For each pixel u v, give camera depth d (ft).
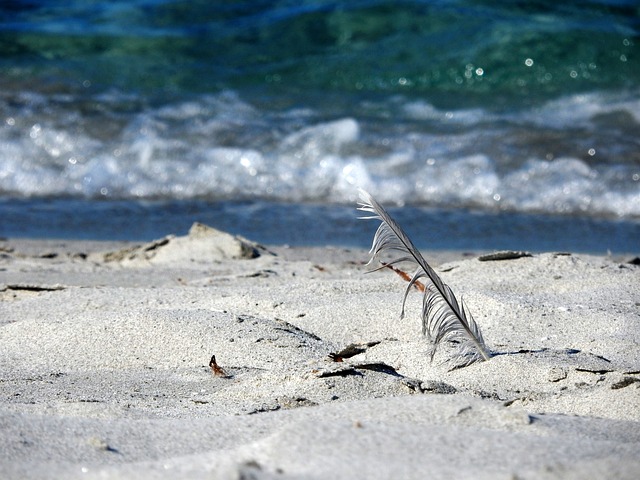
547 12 98.27
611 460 16.75
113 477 16.48
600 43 92.07
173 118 80.28
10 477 16.72
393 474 16.48
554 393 26.63
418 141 76.28
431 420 20.18
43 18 99.66
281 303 36.06
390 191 69.56
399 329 33.65
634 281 39.34
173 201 67.92
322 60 92.27
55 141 75.15
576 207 67.31
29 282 42.37
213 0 102.73
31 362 30.78
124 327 32.76
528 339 32.35
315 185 70.85
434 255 52.90
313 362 28.43
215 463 17.25
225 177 71.61
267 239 57.93
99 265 47.47
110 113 80.59
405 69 90.43
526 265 41.37
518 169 71.82
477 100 85.97
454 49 92.43
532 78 89.30
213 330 32.35
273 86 88.48
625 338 31.94
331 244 56.70
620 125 80.12
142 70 90.22
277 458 17.34
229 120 80.23
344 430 18.76
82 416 22.59
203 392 27.04
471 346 29.27
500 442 18.47
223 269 45.60
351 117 81.25
